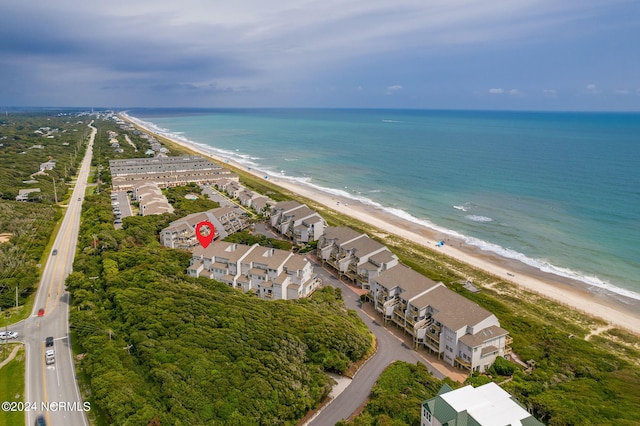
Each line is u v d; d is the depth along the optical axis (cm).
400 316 8788
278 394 6075
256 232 14762
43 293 9506
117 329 7531
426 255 13200
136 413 5450
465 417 5116
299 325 7919
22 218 13612
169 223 13900
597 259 12825
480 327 7606
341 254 11594
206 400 5806
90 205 16100
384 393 6575
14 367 6862
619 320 9694
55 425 5647
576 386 6944
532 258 13112
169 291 8750
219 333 7294
